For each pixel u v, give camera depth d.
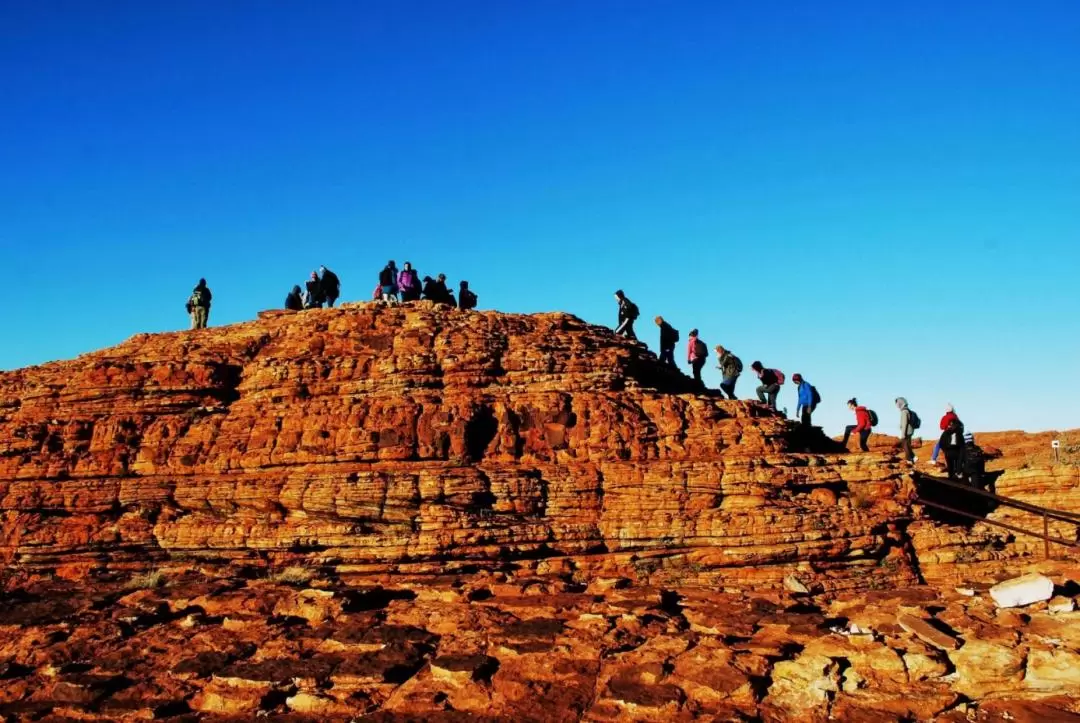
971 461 23.33
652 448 22.08
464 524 19.95
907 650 12.27
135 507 22.06
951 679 11.84
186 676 13.73
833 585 18.88
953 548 19.62
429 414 22.44
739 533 19.50
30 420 24.19
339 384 23.86
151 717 12.70
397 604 16.73
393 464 21.83
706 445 22.06
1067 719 10.52
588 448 22.05
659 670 12.44
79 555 21.20
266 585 18.28
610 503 20.64
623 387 23.89
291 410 23.25
